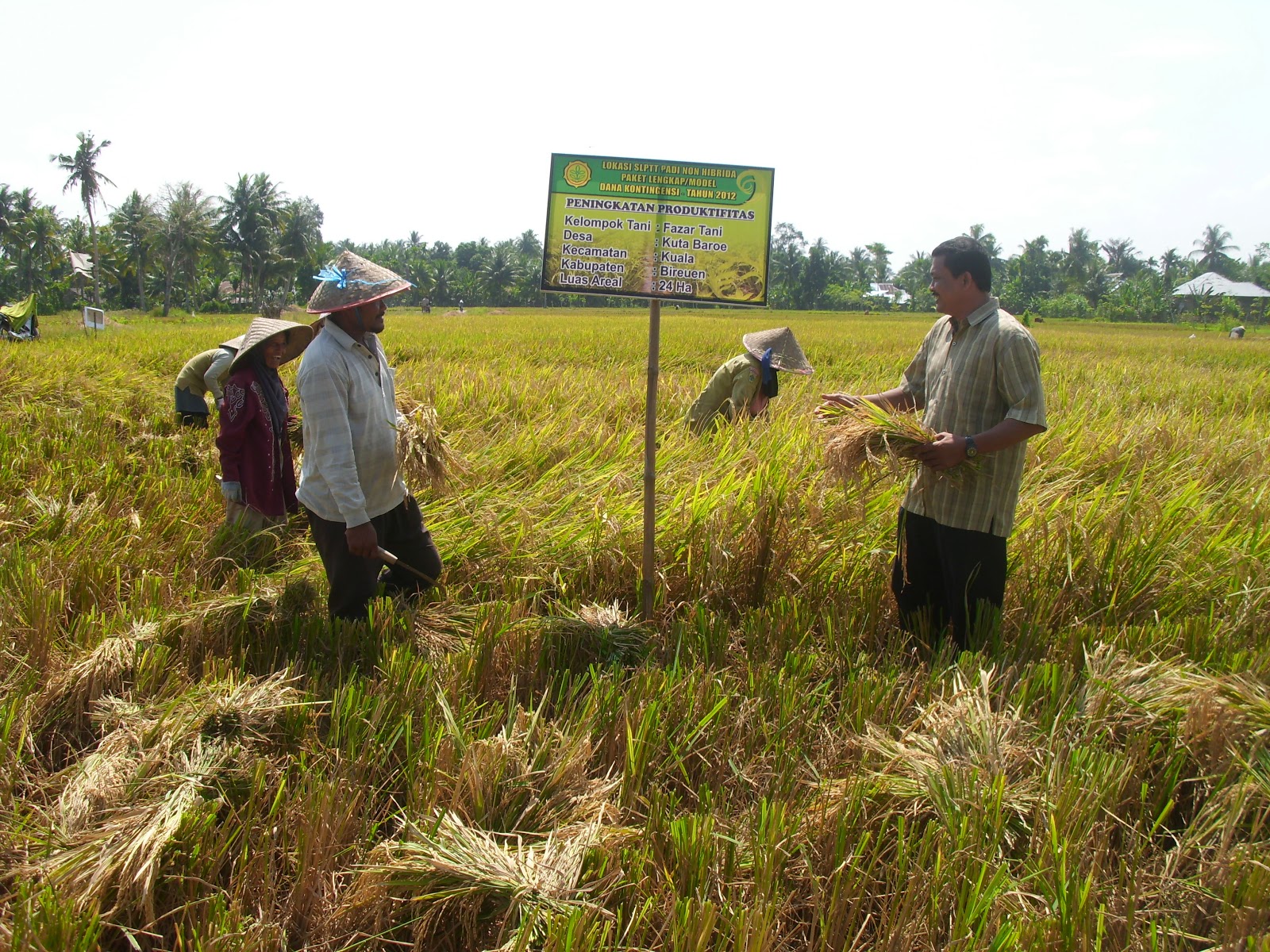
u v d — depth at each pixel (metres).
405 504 4.19
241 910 2.27
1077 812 2.56
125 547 4.57
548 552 4.59
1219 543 4.70
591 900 2.25
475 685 3.41
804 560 4.48
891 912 2.26
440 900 2.20
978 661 3.53
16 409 8.78
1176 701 3.04
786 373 12.35
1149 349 29.16
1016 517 5.14
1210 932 2.31
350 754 2.80
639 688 3.21
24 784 2.73
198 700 3.01
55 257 77.19
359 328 3.83
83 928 2.09
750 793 2.87
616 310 91.94
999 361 3.66
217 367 6.00
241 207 75.62
